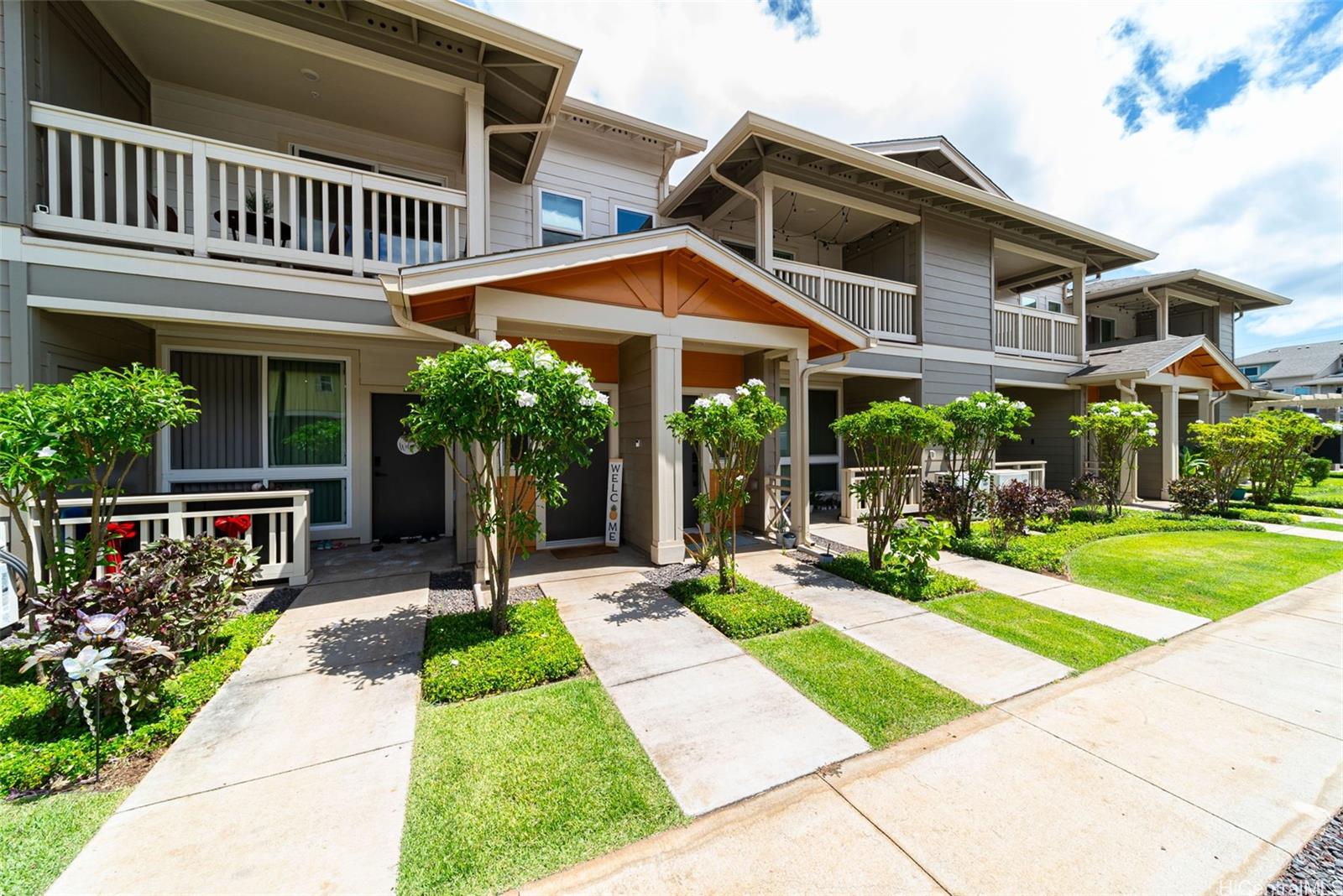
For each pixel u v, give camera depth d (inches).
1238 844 74.1
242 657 130.6
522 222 311.6
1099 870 69.6
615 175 343.0
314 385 259.6
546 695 115.3
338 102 239.1
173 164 232.1
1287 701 113.6
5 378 153.3
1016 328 428.1
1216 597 184.4
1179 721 105.7
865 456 219.6
